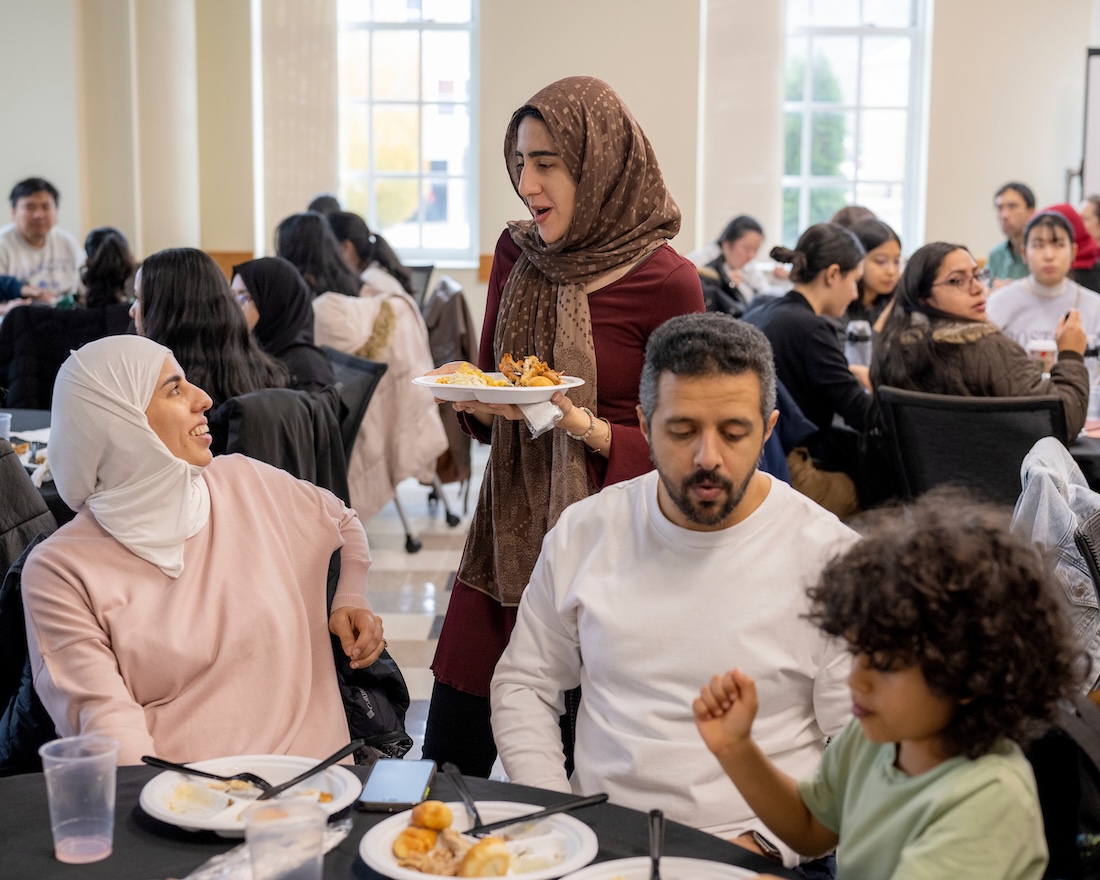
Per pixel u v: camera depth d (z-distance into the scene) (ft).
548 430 6.56
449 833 3.82
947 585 3.24
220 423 8.48
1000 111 24.82
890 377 10.78
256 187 24.98
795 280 12.30
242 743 5.67
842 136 25.95
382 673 6.40
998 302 15.75
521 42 24.30
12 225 21.43
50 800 3.83
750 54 24.52
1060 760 4.60
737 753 3.98
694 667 4.86
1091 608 6.64
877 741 3.48
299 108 25.03
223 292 8.92
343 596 6.35
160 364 5.74
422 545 16.06
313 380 11.14
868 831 3.68
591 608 5.07
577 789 5.12
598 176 6.27
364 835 3.89
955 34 24.66
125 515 5.65
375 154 26.08
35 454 9.69
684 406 4.68
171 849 3.91
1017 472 9.91
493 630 6.73
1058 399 9.80
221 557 5.92
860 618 3.35
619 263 6.45
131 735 5.19
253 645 5.79
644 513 5.11
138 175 23.80
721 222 25.05
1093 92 24.30
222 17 24.27
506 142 6.65
